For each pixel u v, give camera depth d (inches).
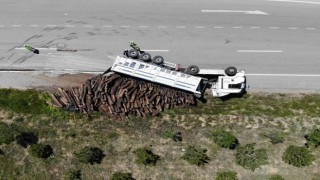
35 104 3818.9
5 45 4082.2
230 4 4360.2
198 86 3769.7
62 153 3617.1
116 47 4114.2
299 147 3617.1
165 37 4180.6
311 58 4089.6
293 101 3902.6
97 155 3575.3
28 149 3599.9
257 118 3809.1
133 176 3545.8
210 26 4247.0
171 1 4375.0
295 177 3545.8
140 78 3794.3
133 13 4306.1
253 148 3641.7
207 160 3609.7
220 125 3772.1
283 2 4370.1
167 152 3636.8
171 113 3809.1
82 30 4195.4
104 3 4343.0
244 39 4175.7
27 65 4005.9
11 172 3535.9
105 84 3735.2
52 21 4234.7
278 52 4111.7
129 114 3767.2
